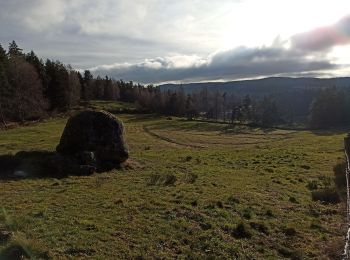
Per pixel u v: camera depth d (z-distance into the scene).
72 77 156.75
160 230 16.73
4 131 72.12
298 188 27.14
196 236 16.36
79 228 16.33
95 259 13.55
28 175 29.00
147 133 88.75
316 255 15.62
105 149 33.34
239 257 14.87
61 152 33.59
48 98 122.12
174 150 50.59
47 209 19.14
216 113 174.75
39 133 68.50
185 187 25.48
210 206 20.67
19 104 101.50
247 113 164.12
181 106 171.50
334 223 19.73
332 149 49.97
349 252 14.58
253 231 17.44
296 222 19.34
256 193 24.72
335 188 25.30
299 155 43.41
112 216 18.34
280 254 15.63
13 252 13.02
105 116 34.34
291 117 164.38
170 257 14.35
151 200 21.36
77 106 142.00
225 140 84.75
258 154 44.62
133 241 15.45
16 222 16.25
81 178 28.80
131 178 29.12
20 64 109.31
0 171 29.75
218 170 33.28
